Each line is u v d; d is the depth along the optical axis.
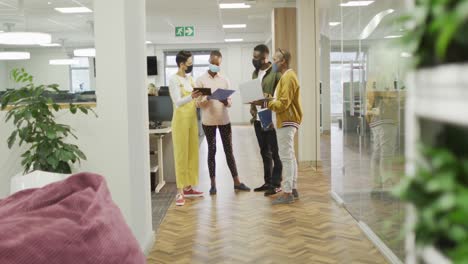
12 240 1.54
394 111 2.92
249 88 4.85
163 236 4.02
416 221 0.59
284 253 3.52
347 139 4.66
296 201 5.16
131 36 3.46
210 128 5.51
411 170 0.63
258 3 9.19
